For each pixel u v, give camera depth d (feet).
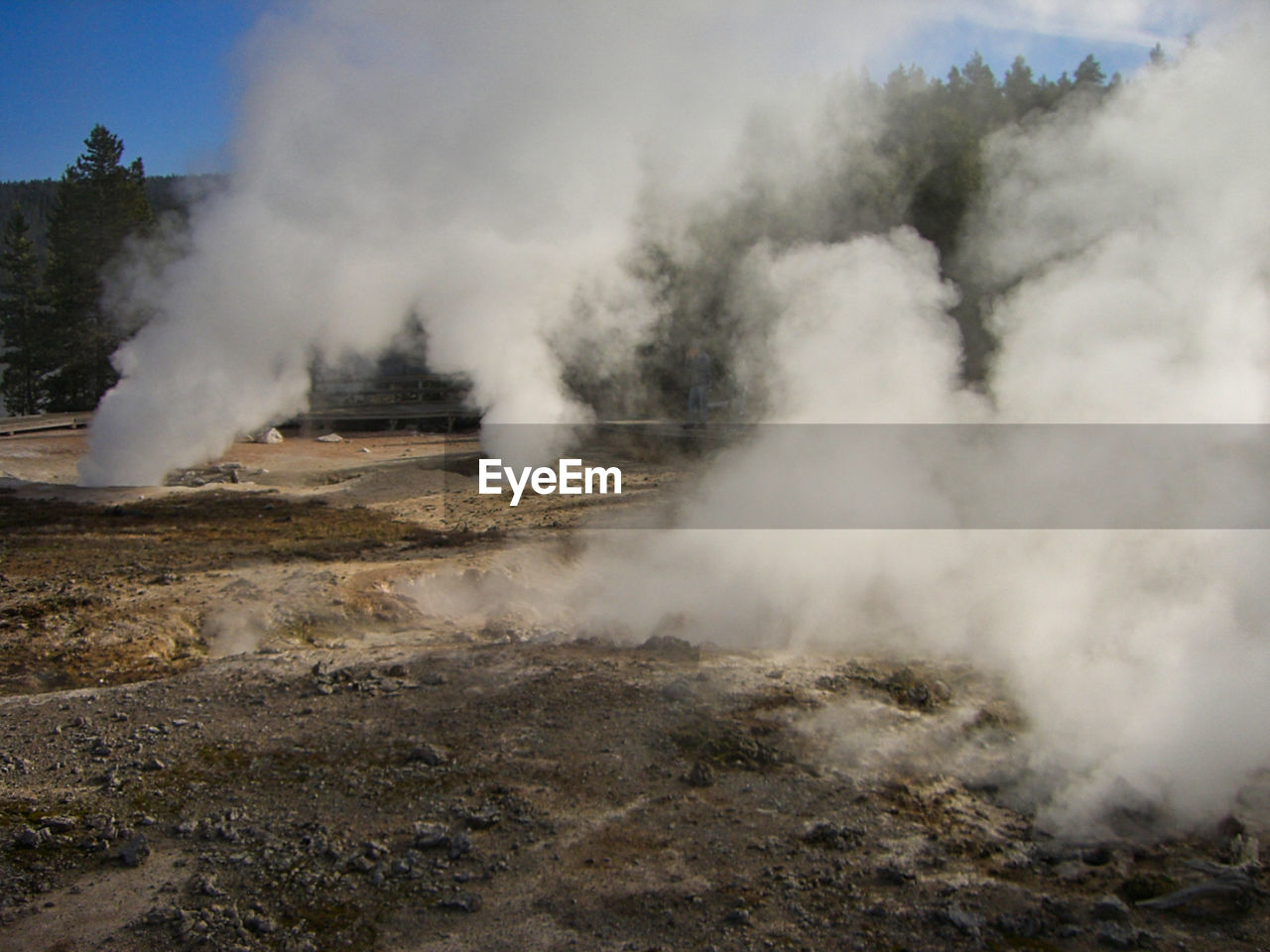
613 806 16.52
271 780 17.67
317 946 13.28
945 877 14.65
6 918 13.98
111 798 17.17
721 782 17.28
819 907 13.83
